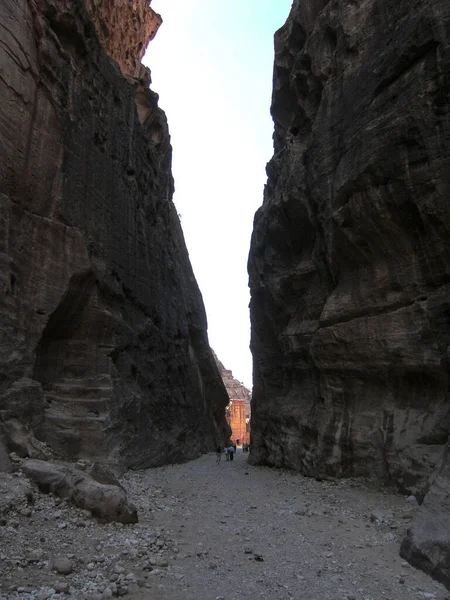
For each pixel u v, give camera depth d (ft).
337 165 53.67
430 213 38.83
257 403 82.28
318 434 52.37
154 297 80.59
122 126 73.05
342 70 55.83
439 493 25.55
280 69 80.94
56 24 55.42
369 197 44.16
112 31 98.17
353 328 48.11
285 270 72.23
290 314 70.59
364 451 44.70
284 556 25.48
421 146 39.86
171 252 101.35
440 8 40.29
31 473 31.27
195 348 123.24
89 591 19.35
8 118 44.45
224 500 42.68
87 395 51.49
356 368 48.24
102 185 62.23
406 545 24.79
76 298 51.78
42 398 44.37
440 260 39.55
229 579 21.88
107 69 69.77
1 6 44.83
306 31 71.77
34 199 47.70
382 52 48.37
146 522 31.68
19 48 46.88
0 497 26.99
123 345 60.44
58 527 26.13
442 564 22.04
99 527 27.63
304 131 69.36
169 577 21.76
